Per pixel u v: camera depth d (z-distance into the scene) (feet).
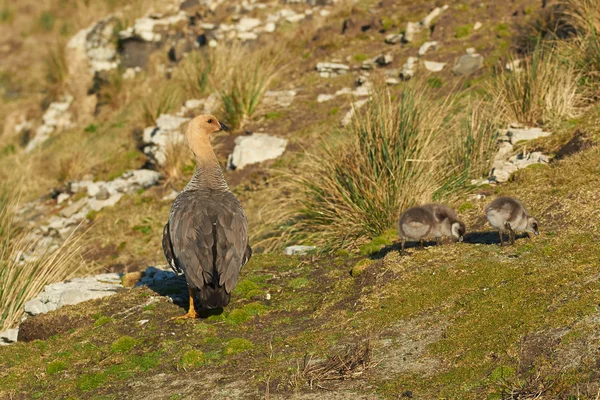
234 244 33.32
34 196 76.79
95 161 79.05
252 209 56.95
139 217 63.72
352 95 70.33
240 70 75.20
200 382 28.43
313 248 43.83
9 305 43.50
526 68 58.95
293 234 48.34
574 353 24.86
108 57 100.42
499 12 74.49
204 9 98.37
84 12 129.29
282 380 27.43
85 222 66.90
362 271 36.40
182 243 33.04
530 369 24.86
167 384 28.76
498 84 56.70
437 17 78.23
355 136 45.85
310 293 36.35
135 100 90.43
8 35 138.72
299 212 48.26
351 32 83.82
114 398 28.30
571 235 34.53
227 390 27.35
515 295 29.81
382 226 43.04
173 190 67.87
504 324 27.99
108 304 37.55
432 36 75.10
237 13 96.63
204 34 93.97
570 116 52.29
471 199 43.93
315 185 47.80
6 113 106.63
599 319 26.25
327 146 48.83
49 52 104.63
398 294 32.78
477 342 27.35
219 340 32.17
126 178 71.56
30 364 32.45
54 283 43.04
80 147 82.69
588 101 54.39
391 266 35.29
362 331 30.50
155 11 103.30
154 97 83.30
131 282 41.91
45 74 107.65
